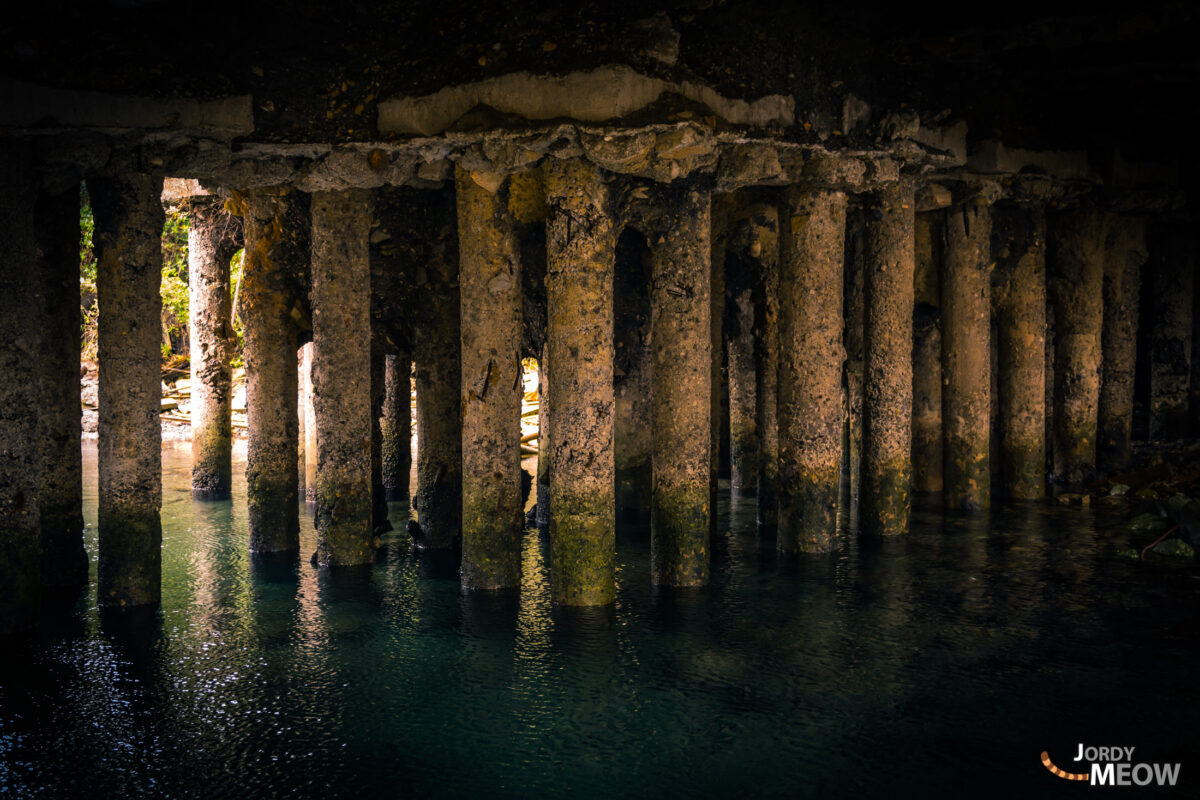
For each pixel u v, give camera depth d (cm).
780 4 1123
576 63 996
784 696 875
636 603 1129
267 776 739
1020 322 1655
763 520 1552
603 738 797
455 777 737
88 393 3303
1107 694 870
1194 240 2066
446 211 1315
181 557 1402
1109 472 1859
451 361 1395
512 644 1009
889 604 1125
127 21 1027
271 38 1086
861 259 1678
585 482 1079
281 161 1124
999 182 1487
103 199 1067
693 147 1012
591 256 1038
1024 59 1302
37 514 1032
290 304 1391
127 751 779
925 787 715
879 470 1420
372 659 973
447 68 1054
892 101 1280
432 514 1409
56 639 1028
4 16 973
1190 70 1302
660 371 1138
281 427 1398
